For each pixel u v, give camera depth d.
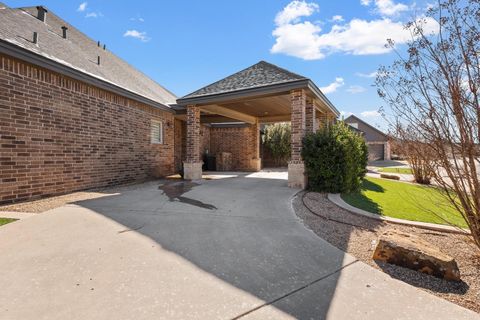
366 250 3.49
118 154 8.60
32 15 9.72
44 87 6.21
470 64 2.86
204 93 9.63
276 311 2.15
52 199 5.96
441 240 4.01
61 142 6.65
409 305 2.29
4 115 5.41
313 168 7.41
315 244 3.59
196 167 10.11
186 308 2.16
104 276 2.64
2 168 5.39
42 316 2.01
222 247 3.43
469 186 3.10
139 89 10.83
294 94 7.70
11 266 2.80
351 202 6.29
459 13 2.93
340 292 2.46
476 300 2.41
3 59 5.38
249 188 7.61
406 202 7.16
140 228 4.07
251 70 9.59
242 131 16.72
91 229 3.96
